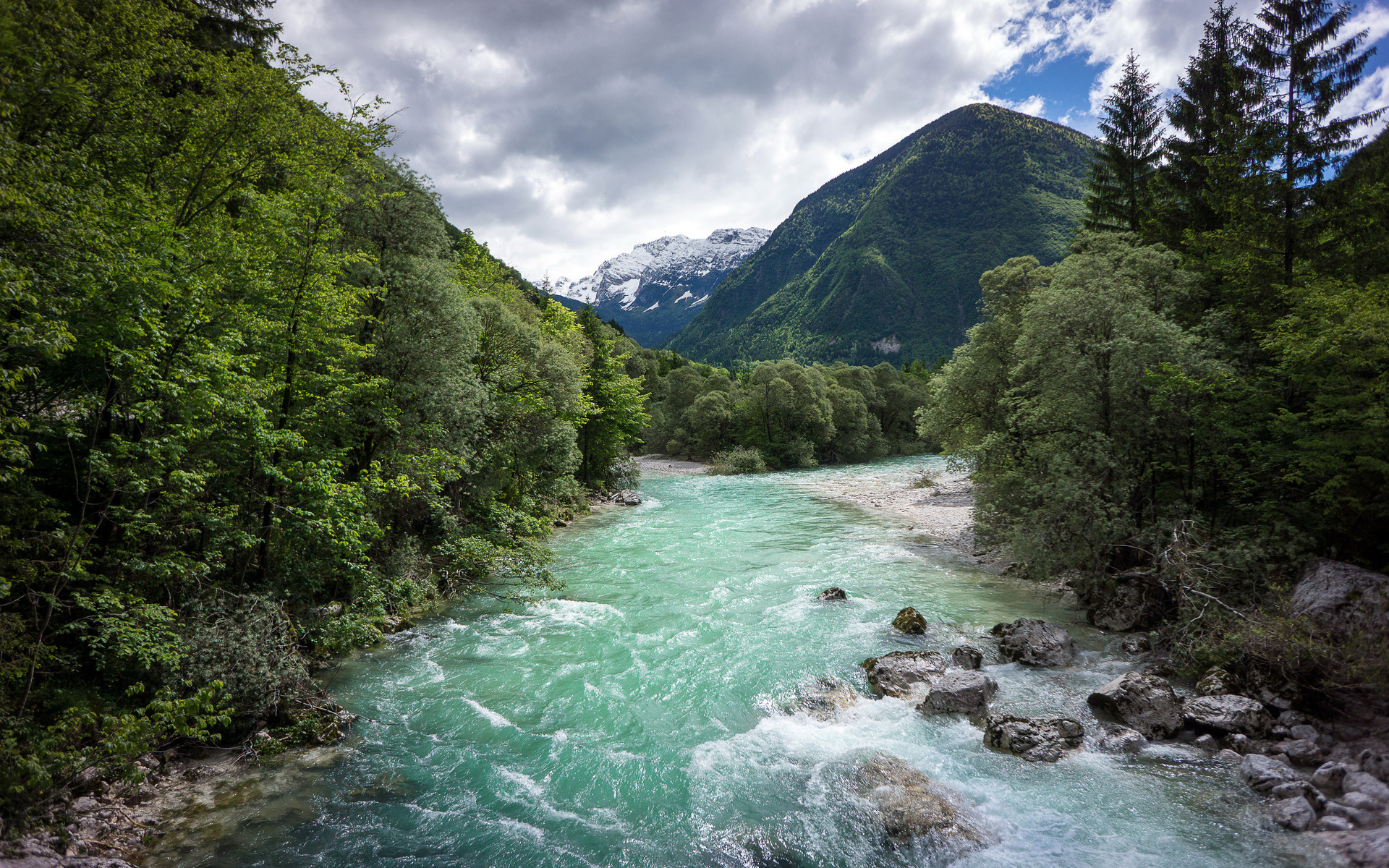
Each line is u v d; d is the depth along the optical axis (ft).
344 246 63.93
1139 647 46.85
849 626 54.80
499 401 88.22
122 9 41.16
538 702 41.45
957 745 34.65
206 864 25.30
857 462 256.11
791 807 29.55
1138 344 54.34
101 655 34.04
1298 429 47.21
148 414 34.55
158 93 46.80
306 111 54.54
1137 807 28.37
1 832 22.93
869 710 39.40
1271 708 35.58
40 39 33.55
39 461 36.83
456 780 32.37
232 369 42.83
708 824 28.55
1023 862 25.02
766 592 66.08
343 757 34.35
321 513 47.11
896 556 81.61
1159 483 59.47
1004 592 64.54
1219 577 45.32
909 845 26.48
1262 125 69.21
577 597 65.36
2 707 28.17
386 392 61.05
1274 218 63.41
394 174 68.59
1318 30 69.77
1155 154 101.91
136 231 36.32
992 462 78.79
